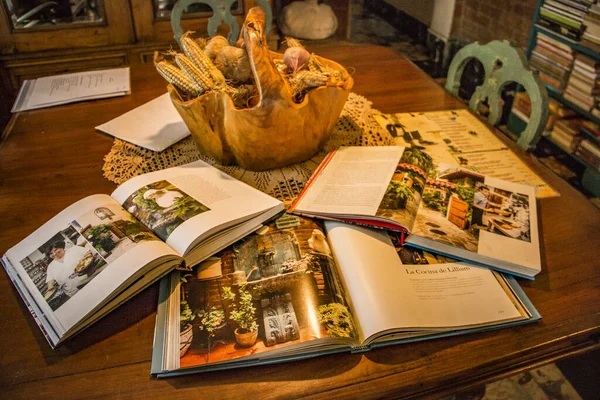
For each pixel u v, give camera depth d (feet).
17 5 6.28
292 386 1.97
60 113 4.14
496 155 3.55
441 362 2.07
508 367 2.15
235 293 2.31
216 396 1.93
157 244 2.46
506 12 8.20
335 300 2.24
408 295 2.29
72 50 6.73
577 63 6.37
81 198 3.12
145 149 3.64
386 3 10.71
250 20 2.92
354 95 4.37
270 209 2.76
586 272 2.53
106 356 2.10
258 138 3.09
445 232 2.62
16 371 2.03
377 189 2.89
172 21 4.68
